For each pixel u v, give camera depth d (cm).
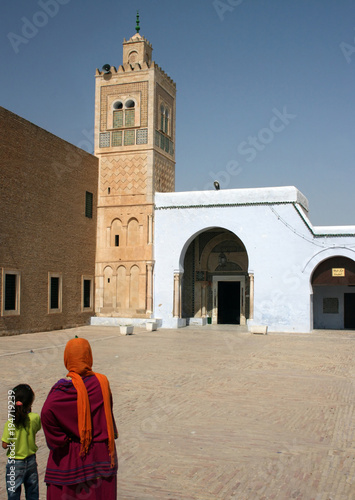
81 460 383
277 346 1992
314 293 3056
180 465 654
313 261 2634
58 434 383
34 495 465
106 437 394
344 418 884
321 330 2853
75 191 2708
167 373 1313
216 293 3136
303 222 2658
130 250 2900
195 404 973
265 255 2703
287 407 959
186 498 556
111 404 407
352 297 3017
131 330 2411
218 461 669
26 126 2269
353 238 2577
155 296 2867
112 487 395
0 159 2097
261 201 2720
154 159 2925
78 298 2742
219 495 564
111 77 3011
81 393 385
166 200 2873
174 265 2847
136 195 2909
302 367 1448
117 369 1364
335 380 1248
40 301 2383
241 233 2747
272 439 761
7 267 2145
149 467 647
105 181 2967
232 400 1012
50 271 2464
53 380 1169
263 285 2697
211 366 1446
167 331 2622
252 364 1496
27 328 2281
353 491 575
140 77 2955
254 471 635
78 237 2744
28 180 2288
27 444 461
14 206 2191
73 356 402
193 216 2831
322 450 714
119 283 2911
